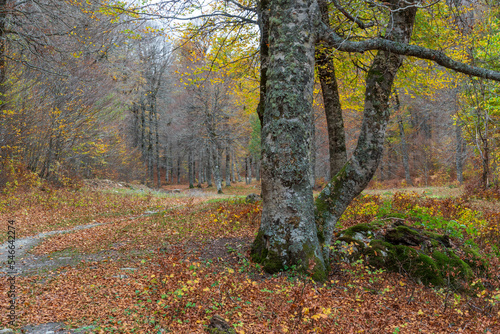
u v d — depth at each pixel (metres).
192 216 11.20
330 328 3.77
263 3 8.43
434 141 29.44
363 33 9.54
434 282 5.68
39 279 5.32
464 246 6.75
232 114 28.28
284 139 5.32
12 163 14.97
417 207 9.23
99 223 11.61
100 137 21.03
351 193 5.86
